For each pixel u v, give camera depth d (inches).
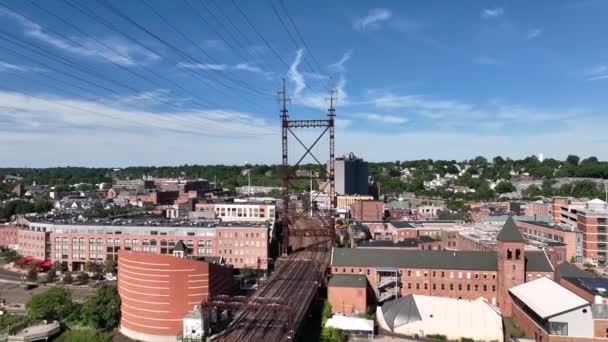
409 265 5565.9
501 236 5177.2
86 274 6815.9
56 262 7239.2
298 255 7824.8
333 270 5674.2
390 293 5531.5
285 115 7367.1
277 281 5861.2
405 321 4566.9
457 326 4434.1
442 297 5064.0
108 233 7308.1
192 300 4734.3
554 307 4018.2
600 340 3809.1
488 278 5364.2
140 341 4690.0
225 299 4948.3
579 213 7859.3
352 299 5054.1
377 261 5664.4
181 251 6638.8
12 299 6077.8
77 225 7416.3
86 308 5032.0
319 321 4916.3
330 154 7401.6
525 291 4655.5
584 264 7219.5
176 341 4621.1
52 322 5128.0
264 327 4274.1
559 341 3873.0
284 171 7534.5
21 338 4638.3
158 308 4667.8
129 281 4840.1
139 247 7253.9
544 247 6328.7
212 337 4439.0
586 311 3846.0
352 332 4522.6
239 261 7121.1
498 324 4399.6
